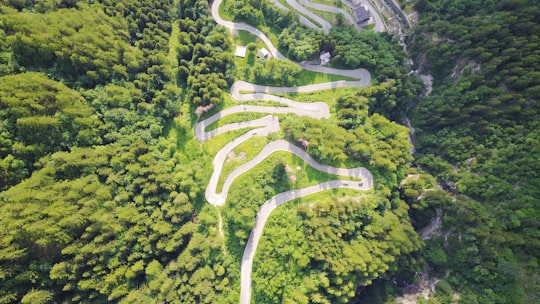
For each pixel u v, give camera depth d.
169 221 79.00
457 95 98.62
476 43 99.19
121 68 87.88
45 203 66.06
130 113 86.44
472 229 82.88
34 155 71.12
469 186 88.25
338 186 90.06
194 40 101.06
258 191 85.00
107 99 84.06
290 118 94.94
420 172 99.00
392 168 88.81
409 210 98.88
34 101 69.62
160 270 75.19
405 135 95.44
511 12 95.50
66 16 84.81
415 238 88.06
